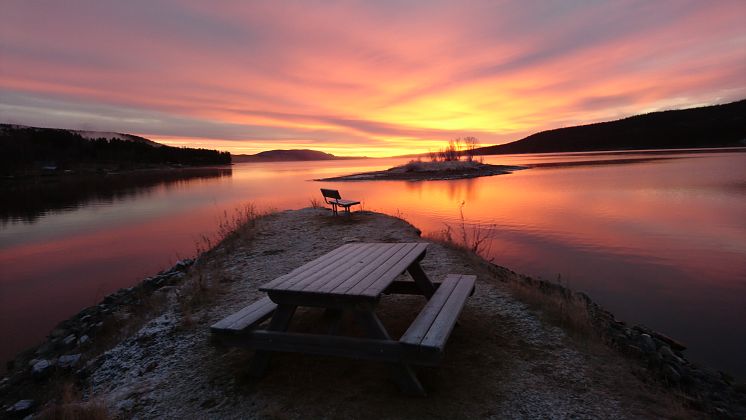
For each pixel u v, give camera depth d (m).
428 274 7.02
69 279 11.45
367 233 10.78
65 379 4.75
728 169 46.59
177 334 5.33
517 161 126.81
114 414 3.62
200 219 21.50
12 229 20.61
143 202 31.59
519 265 11.09
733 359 5.89
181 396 3.82
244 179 68.12
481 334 4.62
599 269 10.64
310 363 4.13
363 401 3.43
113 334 6.05
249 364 4.26
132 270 12.12
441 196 30.72
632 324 6.97
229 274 7.88
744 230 14.90
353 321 5.12
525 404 3.30
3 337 7.66
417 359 3.24
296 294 3.59
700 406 3.54
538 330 4.68
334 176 74.62
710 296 8.54
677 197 24.64
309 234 11.06
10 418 4.13
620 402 3.33
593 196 27.09
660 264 10.98
